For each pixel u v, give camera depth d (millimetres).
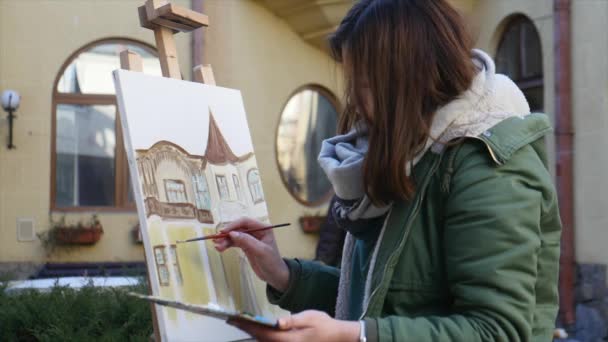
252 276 1881
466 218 1321
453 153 1375
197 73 2082
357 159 1485
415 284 1389
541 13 6820
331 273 1855
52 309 3490
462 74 1401
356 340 1270
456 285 1317
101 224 7574
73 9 7582
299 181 8156
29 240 7406
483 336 1257
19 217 7402
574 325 6422
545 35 6773
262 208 2039
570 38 6562
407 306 1391
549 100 6734
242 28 7746
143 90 1748
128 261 7570
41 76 7508
